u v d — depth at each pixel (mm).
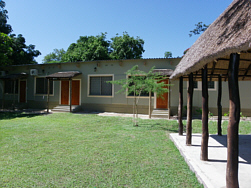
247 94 11320
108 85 14102
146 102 12984
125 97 13477
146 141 6105
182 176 3512
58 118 11164
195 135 6613
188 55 5355
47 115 12461
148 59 12836
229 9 3543
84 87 14641
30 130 7859
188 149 4902
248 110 11297
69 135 6965
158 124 9219
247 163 3930
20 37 24000
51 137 6652
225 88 11617
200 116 11391
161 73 11344
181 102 6570
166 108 12656
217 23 3807
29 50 25250
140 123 9516
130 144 5742
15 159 4473
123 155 4711
